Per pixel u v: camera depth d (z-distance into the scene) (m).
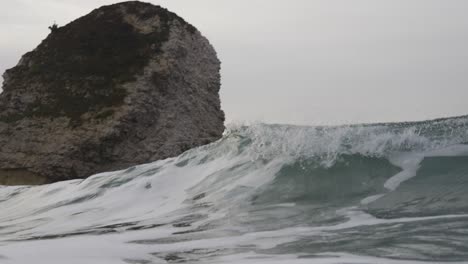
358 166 8.91
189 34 42.59
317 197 8.34
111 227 8.35
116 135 34.66
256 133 11.00
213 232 7.10
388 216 6.96
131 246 6.30
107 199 10.99
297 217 7.45
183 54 40.78
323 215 7.39
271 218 7.56
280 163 9.70
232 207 8.57
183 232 7.25
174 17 43.38
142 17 43.66
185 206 9.24
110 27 43.56
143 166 12.55
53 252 5.92
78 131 35.03
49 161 34.50
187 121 39.31
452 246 5.43
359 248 5.63
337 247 5.75
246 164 10.38
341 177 8.73
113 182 12.05
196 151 12.27
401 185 8.15
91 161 34.50
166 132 37.38
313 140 9.73
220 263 5.39
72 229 8.77
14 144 36.34
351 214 7.26
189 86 40.59
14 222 10.73
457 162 8.56
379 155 9.12
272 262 5.27
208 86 42.47
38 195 14.34
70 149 34.38
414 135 9.45
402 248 5.50
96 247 6.22
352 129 9.74
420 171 8.52
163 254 5.88
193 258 5.66
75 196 12.04
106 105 36.34
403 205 7.36
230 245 6.22
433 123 10.07
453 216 6.60
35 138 35.97
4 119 38.16
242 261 5.42
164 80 38.38
